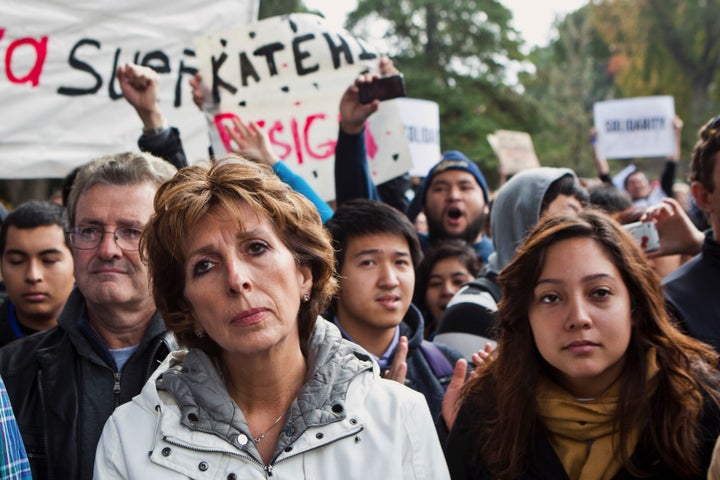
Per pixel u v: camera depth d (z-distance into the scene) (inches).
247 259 68.3
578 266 78.2
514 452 79.4
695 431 76.9
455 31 1054.4
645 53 1254.9
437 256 145.4
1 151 147.8
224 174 70.1
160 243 70.5
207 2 166.4
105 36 157.0
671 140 307.6
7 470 73.5
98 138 155.4
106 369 91.0
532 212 123.5
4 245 132.6
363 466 67.4
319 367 70.4
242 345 66.8
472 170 173.3
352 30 1096.8
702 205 108.0
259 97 153.7
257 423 70.7
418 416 71.2
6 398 76.7
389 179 161.8
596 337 77.0
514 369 82.0
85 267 92.0
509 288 82.9
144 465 66.6
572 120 986.1
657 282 80.8
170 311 73.1
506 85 1032.2
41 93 151.3
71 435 86.7
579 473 78.5
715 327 99.3
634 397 77.6
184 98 163.8
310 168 153.7
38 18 151.2
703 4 1211.2
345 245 106.2
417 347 107.3
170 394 69.6
